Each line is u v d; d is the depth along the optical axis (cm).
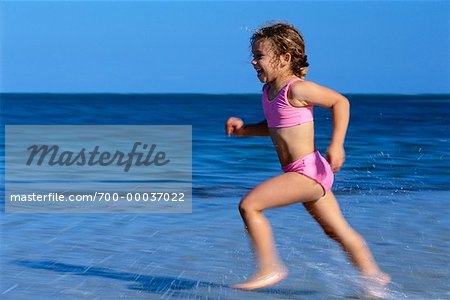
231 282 646
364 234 841
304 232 851
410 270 685
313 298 596
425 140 2083
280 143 625
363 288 619
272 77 627
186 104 6681
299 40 628
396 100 9038
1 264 708
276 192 604
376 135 2300
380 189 1192
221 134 2345
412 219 934
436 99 9744
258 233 603
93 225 912
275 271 607
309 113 616
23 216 970
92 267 701
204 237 836
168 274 675
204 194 1162
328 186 620
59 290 619
